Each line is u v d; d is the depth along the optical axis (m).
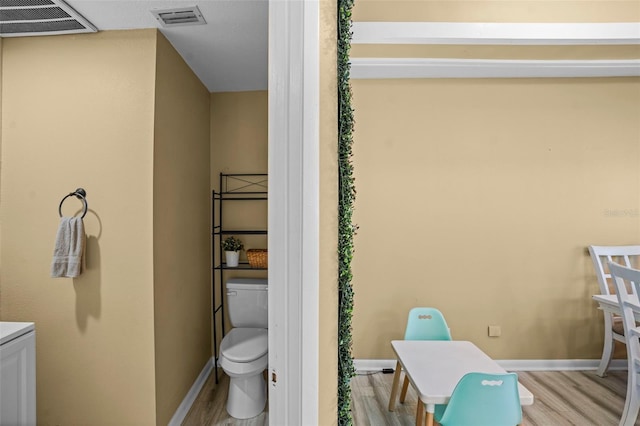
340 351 1.00
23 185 1.81
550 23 1.98
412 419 2.06
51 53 1.82
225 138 2.80
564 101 2.78
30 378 1.50
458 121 2.78
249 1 1.57
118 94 1.79
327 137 0.97
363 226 2.77
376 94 2.78
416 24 1.98
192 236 2.35
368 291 2.76
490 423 1.36
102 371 1.78
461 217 2.77
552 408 2.20
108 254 1.78
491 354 2.75
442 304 2.76
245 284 2.60
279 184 0.90
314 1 0.91
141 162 1.77
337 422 0.97
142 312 1.77
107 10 1.63
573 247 2.76
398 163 2.77
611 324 2.57
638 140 2.78
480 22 1.98
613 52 2.49
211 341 2.76
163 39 1.87
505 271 2.76
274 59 0.90
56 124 1.81
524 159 2.77
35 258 1.80
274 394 0.91
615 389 2.43
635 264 2.76
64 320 1.79
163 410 1.86
